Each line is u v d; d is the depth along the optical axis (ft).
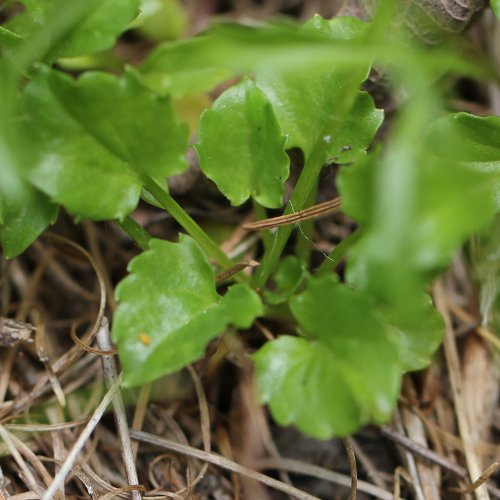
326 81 1.34
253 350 1.39
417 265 1.23
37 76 1.28
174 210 1.34
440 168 1.24
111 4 1.32
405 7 1.36
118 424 1.34
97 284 1.43
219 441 1.38
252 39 1.27
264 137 1.33
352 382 1.27
